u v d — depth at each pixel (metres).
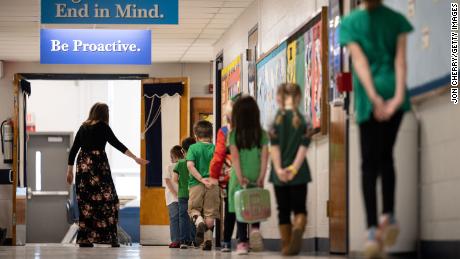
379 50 5.46
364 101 5.48
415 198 6.60
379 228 5.42
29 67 19.28
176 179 13.55
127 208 22.61
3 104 19.20
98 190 12.76
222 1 13.98
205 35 16.88
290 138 7.50
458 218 5.93
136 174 24.19
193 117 19.61
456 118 5.97
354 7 7.78
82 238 12.86
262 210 8.20
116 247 13.15
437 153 6.30
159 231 18.83
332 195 8.28
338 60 8.22
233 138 8.38
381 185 5.50
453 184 6.03
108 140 12.80
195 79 19.80
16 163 18.70
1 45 17.59
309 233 9.69
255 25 13.55
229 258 8.20
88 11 12.74
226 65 16.42
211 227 12.10
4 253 10.73
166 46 17.95
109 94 24.23
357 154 6.98
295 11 10.77
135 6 12.82
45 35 13.89
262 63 12.46
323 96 8.96
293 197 7.52
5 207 18.92
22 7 14.43
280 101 7.59
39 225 21.91
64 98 23.92
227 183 10.23
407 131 6.64
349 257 6.92
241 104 8.39
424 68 6.49
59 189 22.14
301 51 10.07
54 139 22.23
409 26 5.48
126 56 14.05
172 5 12.87
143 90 19.34
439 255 6.25
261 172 8.38
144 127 19.20
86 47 13.98
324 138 9.07
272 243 11.24
